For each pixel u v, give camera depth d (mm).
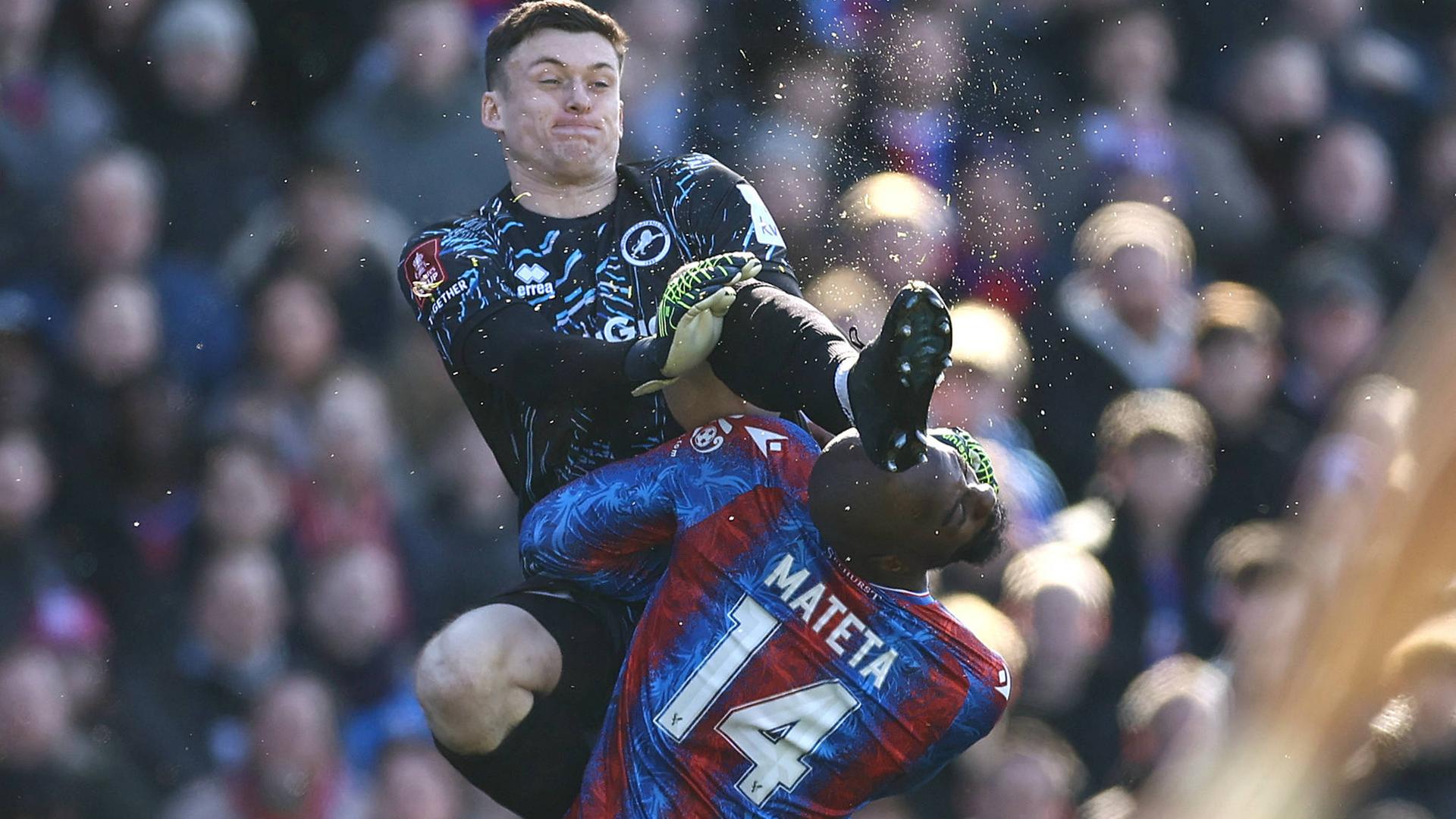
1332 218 33344
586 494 12750
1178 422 26062
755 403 11828
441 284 12906
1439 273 29547
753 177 29922
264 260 28344
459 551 27422
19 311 26516
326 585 26000
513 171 13305
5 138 27500
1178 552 25656
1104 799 23000
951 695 12078
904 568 11836
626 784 12297
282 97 30656
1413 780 19531
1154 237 29266
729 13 31375
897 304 10227
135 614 25641
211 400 27281
